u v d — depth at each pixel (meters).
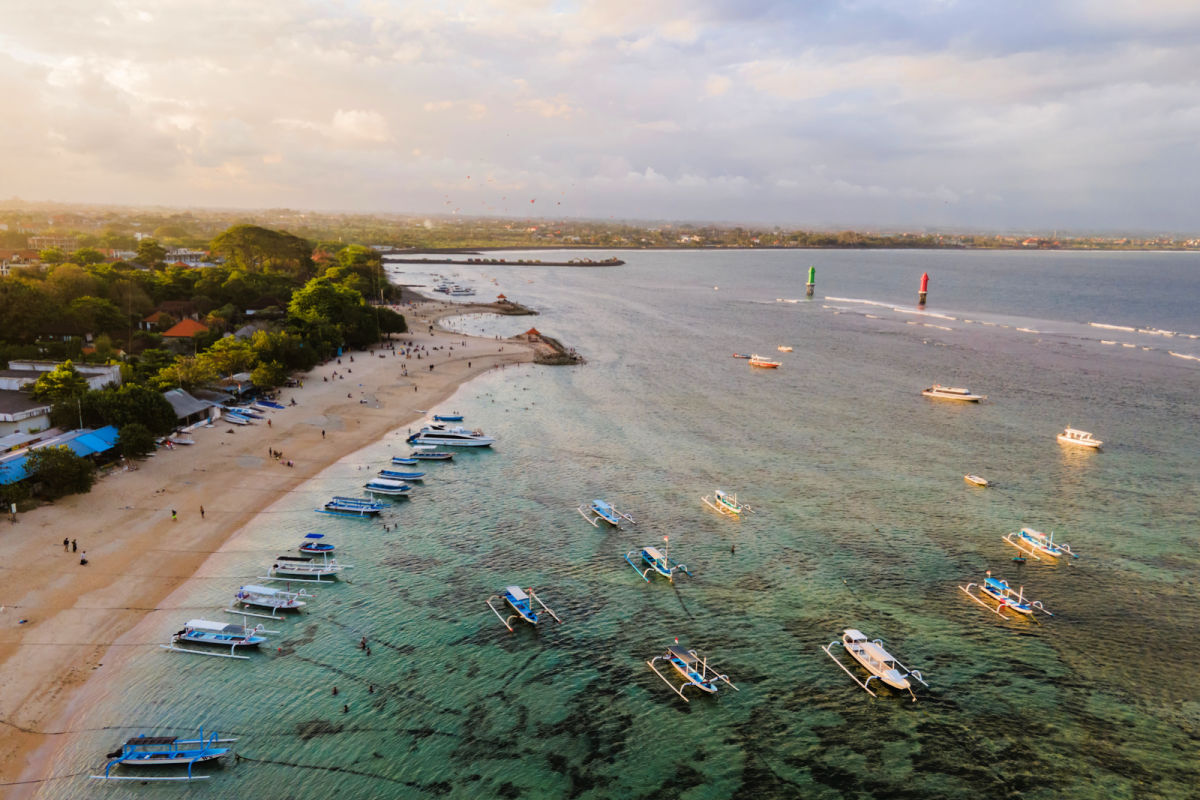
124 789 53.28
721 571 89.69
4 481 92.06
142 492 102.44
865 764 59.41
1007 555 94.94
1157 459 133.38
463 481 116.81
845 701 66.81
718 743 61.25
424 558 90.56
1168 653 74.56
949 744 61.78
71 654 66.94
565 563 90.69
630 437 142.50
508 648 72.81
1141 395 183.38
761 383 193.50
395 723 61.69
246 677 66.12
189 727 59.50
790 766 59.03
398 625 75.94
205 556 87.00
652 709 64.94
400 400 162.50
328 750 58.28
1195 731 63.62
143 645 69.38
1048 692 68.50
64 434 109.44
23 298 167.50
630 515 105.50
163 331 196.25
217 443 125.00
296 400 156.25
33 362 136.38
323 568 84.19
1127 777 58.53
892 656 71.62
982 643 75.81
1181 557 94.88
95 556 84.06
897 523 104.25
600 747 60.25
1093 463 130.75
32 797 51.78
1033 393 185.00
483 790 55.22
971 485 119.38
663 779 57.25
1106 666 72.44
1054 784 57.78
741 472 124.12
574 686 67.56
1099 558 94.38
